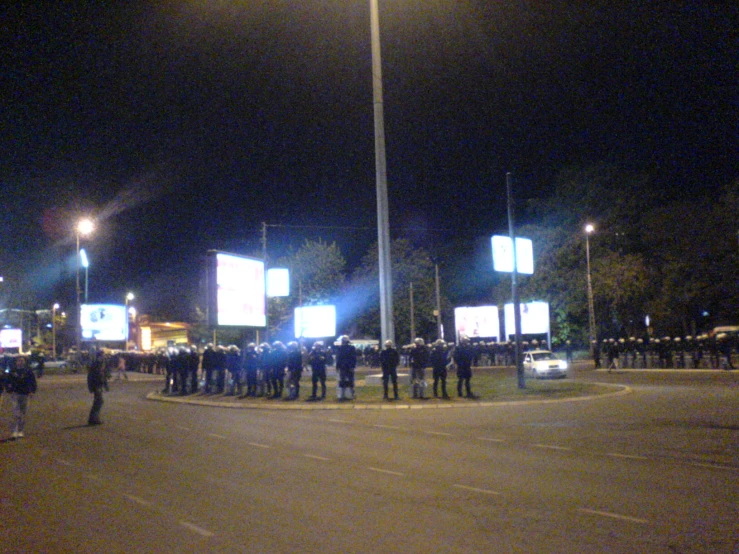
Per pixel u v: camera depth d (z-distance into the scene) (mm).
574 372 39406
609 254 53656
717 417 15836
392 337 24828
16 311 79375
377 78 25469
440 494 8836
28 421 19109
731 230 49688
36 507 8664
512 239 25328
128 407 23266
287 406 21281
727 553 6289
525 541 6719
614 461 10844
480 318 56750
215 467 11102
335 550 6570
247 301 29703
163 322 99875
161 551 6688
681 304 51719
